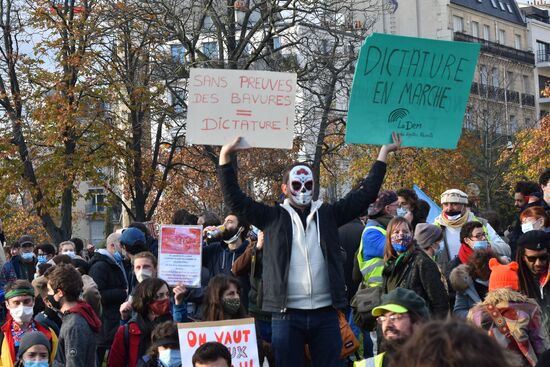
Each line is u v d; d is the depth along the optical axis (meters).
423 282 7.29
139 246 9.49
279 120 7.09
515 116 71.06
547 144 40.12
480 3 74.25
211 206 39.44
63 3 28.98
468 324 2.38
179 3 27.02
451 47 7.01
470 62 7.11
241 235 9.41
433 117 7.09
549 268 6.85
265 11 26.02
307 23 25.47
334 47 25.19
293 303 6.72
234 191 6.82
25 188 29.11
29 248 14.41
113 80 28.28
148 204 42.41
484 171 38.84
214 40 28.22
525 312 6.15
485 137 39.66
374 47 6.86
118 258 10.30
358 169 41.16
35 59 28.86
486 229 9.85
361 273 8.58
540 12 83.19
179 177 32.16
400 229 7.41
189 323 6.64
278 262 6.72
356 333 9.37
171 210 41.19
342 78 25.03
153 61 27.19
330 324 6.77
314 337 6.78
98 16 27.16
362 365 5.35
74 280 7.36
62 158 28.08
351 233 9.50
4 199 28.53
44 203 28.36
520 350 6.12
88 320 7.34
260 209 6.85
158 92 27.89
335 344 6.77
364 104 6.92
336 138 36.81
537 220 8.88
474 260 7.80
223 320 6.72
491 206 40.19
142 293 7.34
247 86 7.07
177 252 8.06
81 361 7.15
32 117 28.03
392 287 7.48
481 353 2.29
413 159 40.09
